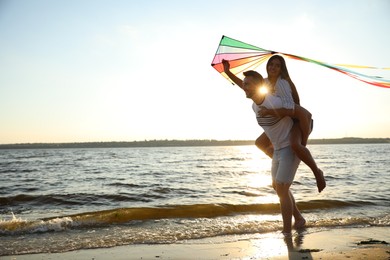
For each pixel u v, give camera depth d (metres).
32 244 4.93
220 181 17.16
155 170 26.39
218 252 4.50
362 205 8.54
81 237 5.36
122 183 16.69
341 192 11.52
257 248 4.67
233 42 5.27
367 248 4.60
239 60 5.40
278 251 4.50
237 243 4.95
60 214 8.41
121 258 4.25
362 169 24.12
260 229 5.77
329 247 4.66
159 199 11.06
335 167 26.59
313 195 10.79
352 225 6.11
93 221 6.42
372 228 5.91
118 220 6.61
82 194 12.05
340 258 4.11
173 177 19.98
